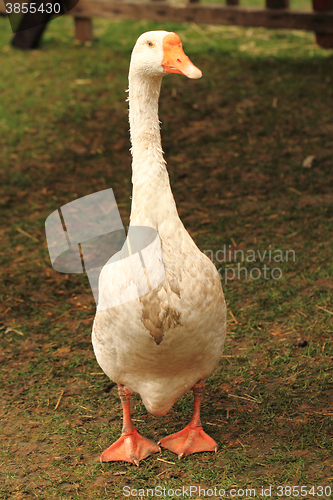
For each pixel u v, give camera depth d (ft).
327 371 10.86
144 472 8.96
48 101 24.12
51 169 19.57
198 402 9.50
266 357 11.43
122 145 20.80
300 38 28.43
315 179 17.83
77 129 21.99
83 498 8.52
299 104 22.06
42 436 9.84
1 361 11.78
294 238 15.29
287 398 10.32
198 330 8.07
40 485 8.81
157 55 7.74
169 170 19.02
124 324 8.00
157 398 8.77
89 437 9.80
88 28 29.53
